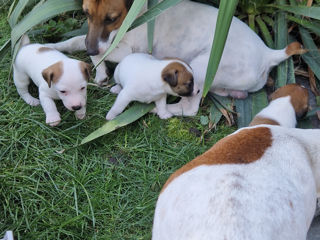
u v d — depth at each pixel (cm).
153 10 89
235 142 63
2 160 91
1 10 121
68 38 113
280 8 107
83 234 82
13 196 86
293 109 85
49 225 82
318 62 104
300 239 59
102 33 95
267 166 60
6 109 99
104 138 96
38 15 99
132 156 93
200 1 110
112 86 104
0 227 82
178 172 62
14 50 98
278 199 56
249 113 99
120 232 83
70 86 89
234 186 56
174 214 57
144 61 95
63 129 97
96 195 87
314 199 64
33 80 97
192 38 100
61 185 88
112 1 92
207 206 55
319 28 105
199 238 52
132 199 87
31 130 95
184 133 97
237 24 98
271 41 107
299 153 64
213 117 99
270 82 104
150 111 99
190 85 93
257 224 53
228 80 98
